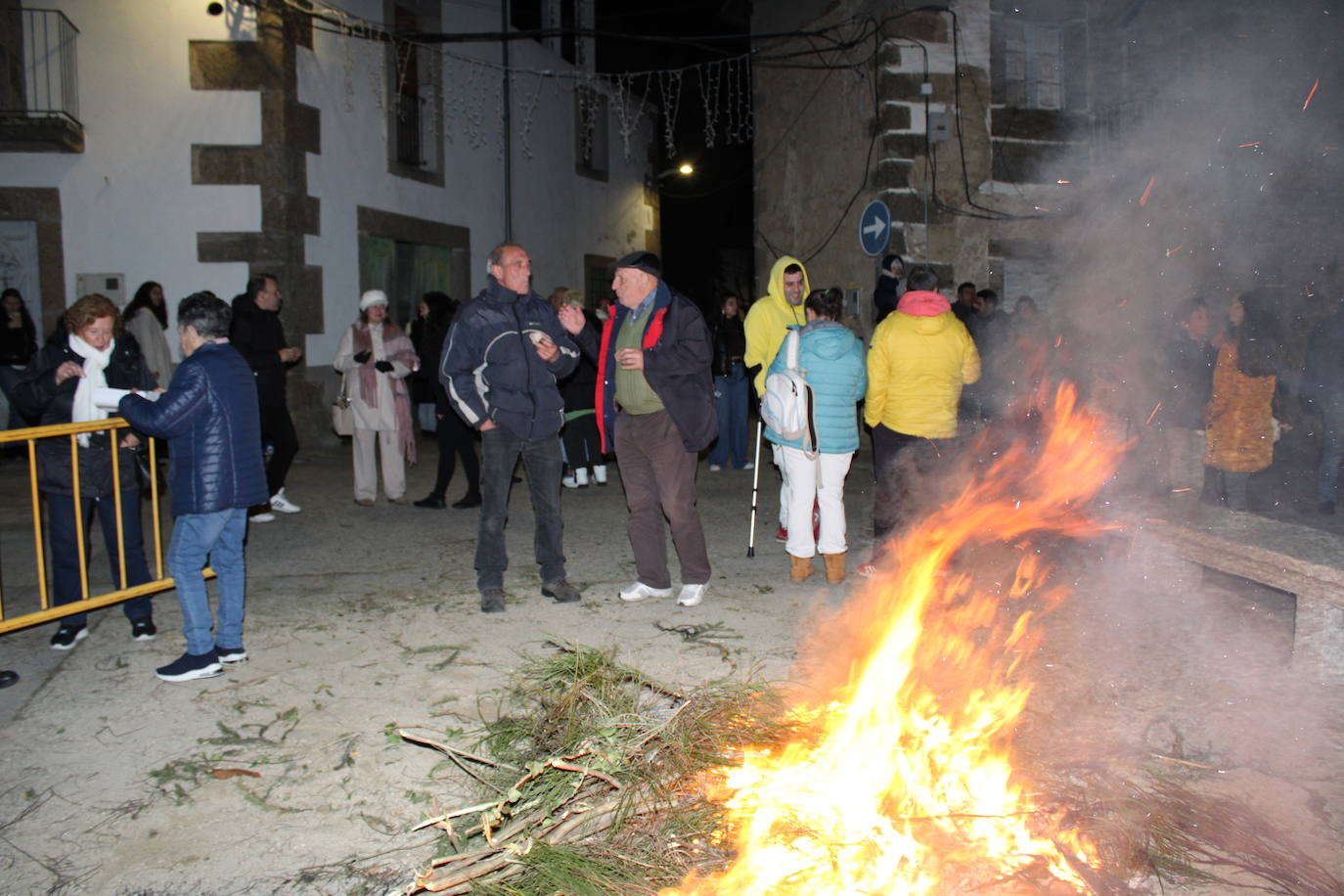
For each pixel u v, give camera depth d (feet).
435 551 22.70
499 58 54.90
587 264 65.67
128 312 28.40
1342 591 13.26
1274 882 9.42
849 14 40.65
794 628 16.75
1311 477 27.40
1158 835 10.05
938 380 19.22
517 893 9.02
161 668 14.75
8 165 38.60
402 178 47.85
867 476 32.09
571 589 18.63
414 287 50.08
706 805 10.40
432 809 11.07
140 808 11.12
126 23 38.96
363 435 27.58
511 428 17.61
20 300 36.17
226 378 14.23
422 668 15.19
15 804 11.22
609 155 67.72
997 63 39.60
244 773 11.90
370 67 45.42
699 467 35.01
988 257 40.01
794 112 45.47
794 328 19.22
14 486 31.22
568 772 10.71
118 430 16.34
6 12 37.63
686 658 15.35
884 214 33.32
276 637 16.67
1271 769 11.52
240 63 39.58
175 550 14.58
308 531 24.75
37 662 15.60
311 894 9.55
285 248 40.52
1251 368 22.31
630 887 9.18
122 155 39.32
